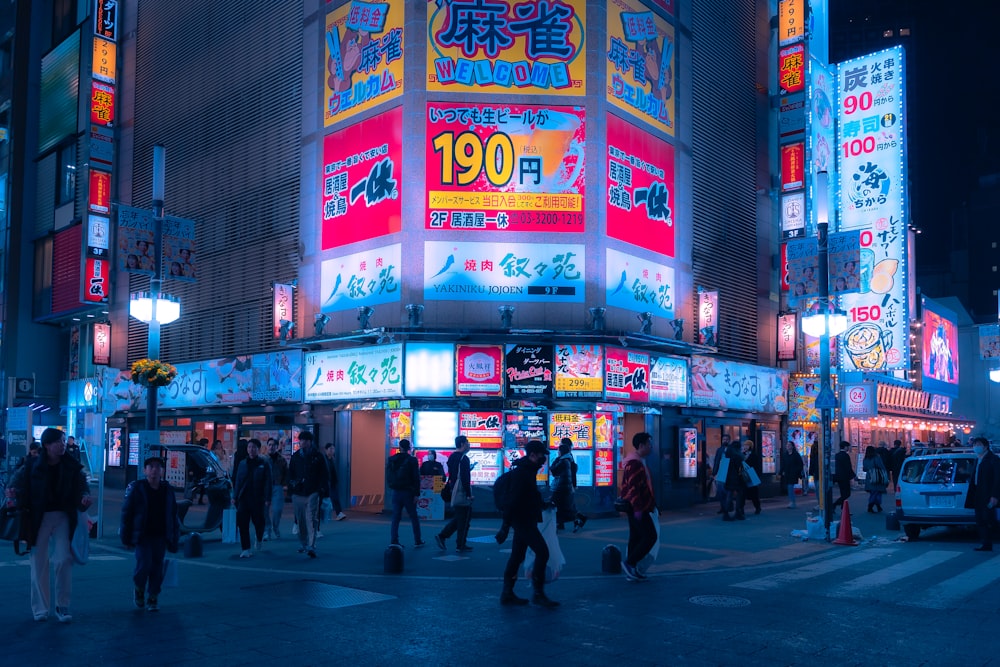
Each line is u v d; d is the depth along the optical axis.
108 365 32.59
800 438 29.59
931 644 7.72
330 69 23.52
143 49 32.28
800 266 16.78
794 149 29.38
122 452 31.72
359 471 22.66
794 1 29.64
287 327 23.59
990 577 11.47
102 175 32.47
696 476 24.62
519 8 21.36
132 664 6.91
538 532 9.52
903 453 28.47
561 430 20.69
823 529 15.84
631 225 22.28
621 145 22.05
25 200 38.03
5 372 36.91
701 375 24.83
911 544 15.49
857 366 30.52
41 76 38.16
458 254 20.84
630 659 7.12
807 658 7.21
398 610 9.13
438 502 19.64
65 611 8.49
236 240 27.02
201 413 28.06
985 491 14.28
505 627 8.31
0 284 39.25
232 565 12.58
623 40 22.36
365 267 21.91
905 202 30.39
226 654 7.24
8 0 41.16
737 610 9.19
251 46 27.00
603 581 11.11
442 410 20.56
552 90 21.20
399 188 21.22
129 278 31.95
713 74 26.81
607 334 20.44
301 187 24.27
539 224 20.98
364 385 21.45
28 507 8.46
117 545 15.37
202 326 28.27
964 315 52.41
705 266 25.84
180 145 29.86
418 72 21.11
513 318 20.75
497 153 21.05
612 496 21.08
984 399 50.91
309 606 9.34
